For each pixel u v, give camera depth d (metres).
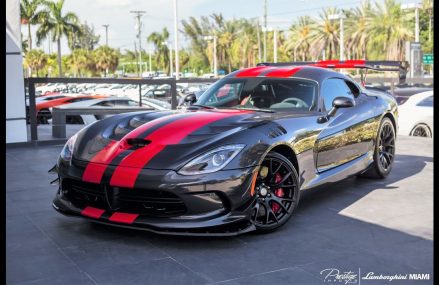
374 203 4.73
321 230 3.93
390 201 4.80
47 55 66.44
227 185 3.46
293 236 3.79
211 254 3.41
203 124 3.87
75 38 52.75
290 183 3.95
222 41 77.38
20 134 7.88
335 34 58.16
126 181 3.44
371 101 5.46
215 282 2.99
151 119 4.11
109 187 3.53
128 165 3.50
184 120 3.96
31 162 6.68
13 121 7.80
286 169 3.91
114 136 3.89
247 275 3.09
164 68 88.31
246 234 3.81
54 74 73.44
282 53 72.56
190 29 80.69
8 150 7.63
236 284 2.96
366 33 53.62
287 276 3.08
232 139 3.62
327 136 4.49
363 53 55.00
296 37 64.62
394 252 3.49
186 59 87.62
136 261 3.28
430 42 55.19
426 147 8.16
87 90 17.69
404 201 4.80
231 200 3.49
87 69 77.38
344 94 5.10
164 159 3.48
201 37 81.06
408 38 50.69
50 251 3.45
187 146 3.56
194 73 81.50
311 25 61.41
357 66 6.07
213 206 3.47
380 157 5.62
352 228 3.99
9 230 3.87
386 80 11.43
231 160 3.51
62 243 3.59
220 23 78.38
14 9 7.63
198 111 4.34
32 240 3.65
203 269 3.17
